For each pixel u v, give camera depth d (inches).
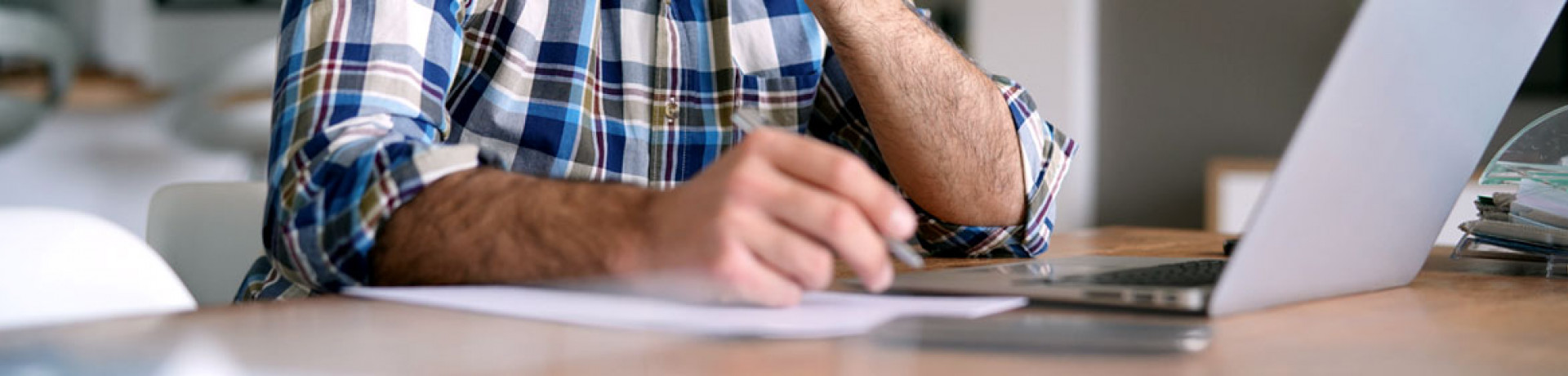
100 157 127.5
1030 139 47.2
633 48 46.8
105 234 26.5
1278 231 20.7
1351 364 16.7
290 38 33.6
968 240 45.9
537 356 16.8
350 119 31.3
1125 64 159.5
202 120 115.6
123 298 26.0
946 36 50.6
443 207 26.4
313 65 32.5
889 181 49.9
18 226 25.3
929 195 45.3
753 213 21.1
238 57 113.5
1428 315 22.0
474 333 19.0
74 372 16.0
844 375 15.2
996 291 22.9
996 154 45.8
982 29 157.4
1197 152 157.6
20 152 123.0
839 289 24.9
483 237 25.4
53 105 123.8
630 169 46.2
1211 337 17.9
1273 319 21.1
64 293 25.2
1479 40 25.3
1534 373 16.1
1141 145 159.8
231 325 20.0
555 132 44.1
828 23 44.3
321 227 27.3
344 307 22.2
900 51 44.8
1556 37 138.3
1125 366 16.0
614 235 23.0
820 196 20.9
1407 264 27.2
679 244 21.7
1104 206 161.8
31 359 16.9
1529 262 35.0
